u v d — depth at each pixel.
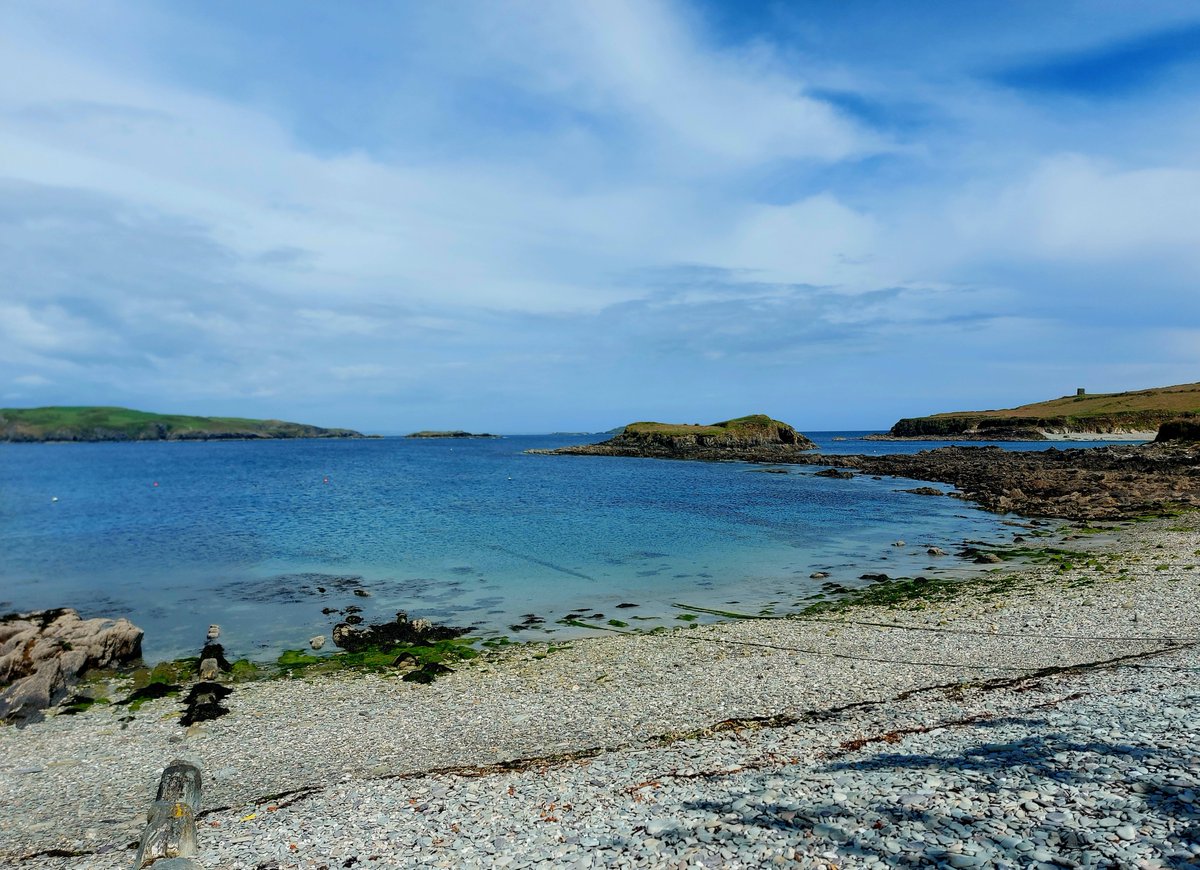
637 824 10.59
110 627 26.84
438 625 28.53
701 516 57.75
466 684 21.48
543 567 38.91
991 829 8.96
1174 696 14.40
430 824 11.59
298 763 16.20
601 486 85.62
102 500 78.25
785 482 89.12
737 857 9.09
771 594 32.31
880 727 15.12
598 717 18.02
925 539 45.66
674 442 155.00
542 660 23.59
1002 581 31.97
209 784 15.26
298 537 49.88
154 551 45.44
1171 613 23.92
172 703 20.84
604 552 42.81
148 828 10.88
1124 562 33.47
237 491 86.69
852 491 77.25
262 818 12.63
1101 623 23.58
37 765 16.67
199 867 10.11
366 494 79.50
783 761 13.11
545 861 9.67
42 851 12.41
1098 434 172.62
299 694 21.22
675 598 32.00
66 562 42.41
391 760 16.09
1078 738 12.23
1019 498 63.28
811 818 9.97
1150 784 9.72
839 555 41.00
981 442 179.12
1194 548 35.66
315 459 172.62
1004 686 17.66
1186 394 196.00
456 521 56.12
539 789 12.84
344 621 29.33
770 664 21.81
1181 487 61.47
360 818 12.17
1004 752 11.94
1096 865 7.86
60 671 22.36
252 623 29.27
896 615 27.34
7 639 26.20
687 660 22.77
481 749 16.42
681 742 15.44
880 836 9.16
